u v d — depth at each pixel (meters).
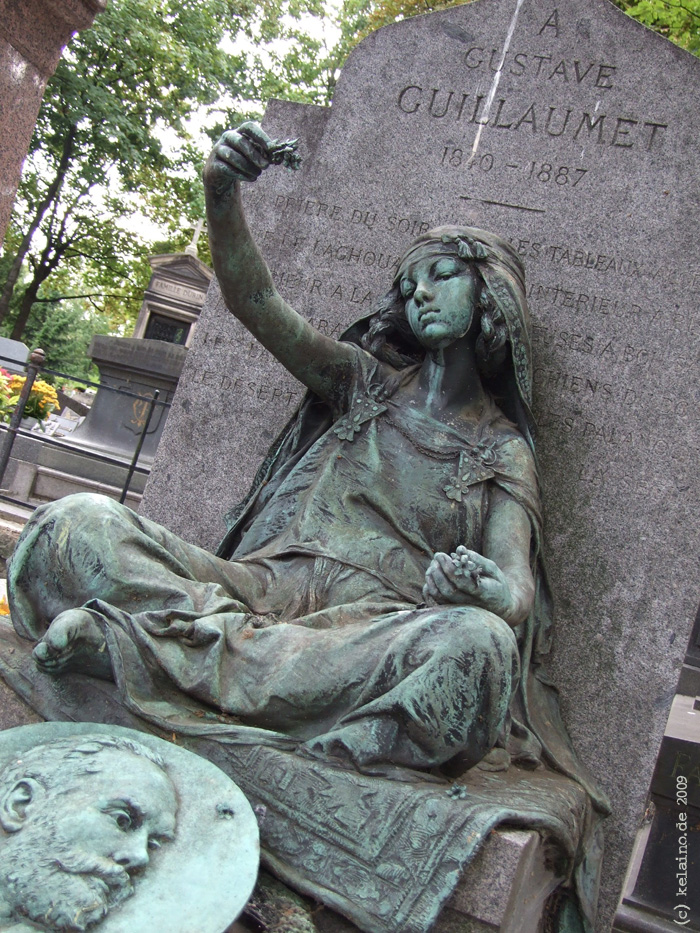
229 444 4.23
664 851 4.39
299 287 4.23
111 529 2.65
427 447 3.25
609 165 3.95
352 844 2.28
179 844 2.08
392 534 3.17
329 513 3.18
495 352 3.29
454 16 4.28
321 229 4.26
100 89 20.52
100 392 9.76
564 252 3.93
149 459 9.23
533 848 2.44
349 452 3.29
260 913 2.20
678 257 3.79
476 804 2.33
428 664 2.35
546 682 3.49
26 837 1.97
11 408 8.24
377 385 3.40
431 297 3.20
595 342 3.81
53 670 2.42
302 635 2.58
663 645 3.53
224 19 22.42
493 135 4.13
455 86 4.22
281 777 2.38
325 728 2.50
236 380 4.28
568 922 3.17
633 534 3.62
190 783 2.24
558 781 3.09
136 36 19.84
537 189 4.02
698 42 8.12
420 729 2.34
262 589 3.07
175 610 2.59
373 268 4.16
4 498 7.32
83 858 1.93
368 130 4.29
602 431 3.73
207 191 2.90
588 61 4.07
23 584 2.68
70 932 1.85
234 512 3.69
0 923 1.87
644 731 3.48
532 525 3.22
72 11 6.09
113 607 2.52
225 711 2.52
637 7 7.91
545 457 3.76
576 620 3.61
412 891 2.20
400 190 4.20
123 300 28.00
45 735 2.31
